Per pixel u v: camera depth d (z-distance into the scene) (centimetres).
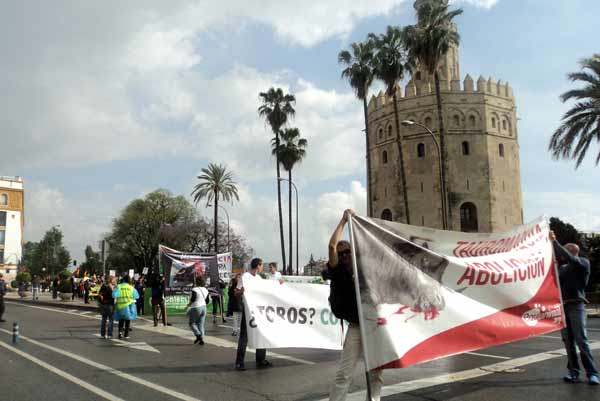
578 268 770
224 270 2394
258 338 925
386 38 3941
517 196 5488
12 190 9944
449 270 676
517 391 716
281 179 5159
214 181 6397
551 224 3641
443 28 3562
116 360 1030
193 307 1288
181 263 2269
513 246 759
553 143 2739
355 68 4125
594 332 1423
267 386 784
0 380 827
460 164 5269
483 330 677
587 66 2639
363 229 614
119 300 1424
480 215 5197
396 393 712
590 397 680
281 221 5159
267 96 5122
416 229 680
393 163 5622
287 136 5206
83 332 1574
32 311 2567
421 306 633
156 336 1473
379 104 5884
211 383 807
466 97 5378
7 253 9738
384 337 590
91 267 10244
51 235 10875
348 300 601
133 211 8625
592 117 2627
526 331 717
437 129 5322
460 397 686
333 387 594
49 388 769
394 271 622
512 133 5572
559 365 908
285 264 5244
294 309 977
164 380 830
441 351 631
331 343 995
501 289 711
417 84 5897
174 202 8750
